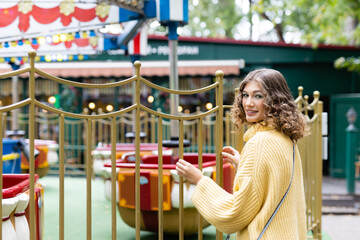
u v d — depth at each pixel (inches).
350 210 294.8
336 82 416.5
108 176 153.4
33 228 80.5
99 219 184.2
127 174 137.3
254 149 75.9
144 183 135.7
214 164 144.9
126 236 156.5
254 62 402.9
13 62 271.3
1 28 177.6
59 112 83.2
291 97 81.6
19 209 88.4
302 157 148.5
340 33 461.7
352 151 343.0
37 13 176.1
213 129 391.5
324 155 173.0
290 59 405.4
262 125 80.0
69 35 194.1
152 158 178.9
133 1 154.2
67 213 195.9
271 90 79.6
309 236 157.8
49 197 231.9
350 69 386.3
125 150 257.4
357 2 426.6
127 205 137.6
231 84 401.4
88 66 376.8
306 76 416.5
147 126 400.5
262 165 74.4
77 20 176.4
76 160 398.9
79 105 406.9
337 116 418.3
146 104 402.3
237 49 401.7
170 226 139.6
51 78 81.9
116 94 409.7
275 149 75.3
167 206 134.3
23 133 265.6
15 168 222.4
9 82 409.1
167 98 401.4
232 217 75.5
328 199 327.9
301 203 81.5
